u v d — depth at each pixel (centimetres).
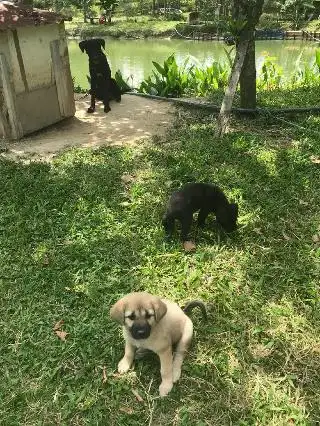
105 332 116
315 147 211
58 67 248
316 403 98
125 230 155
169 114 275
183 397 100
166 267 138
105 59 280
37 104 244
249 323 118
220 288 129
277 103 278
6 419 97
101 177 189
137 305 93
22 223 162
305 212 164
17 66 229
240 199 170
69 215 165
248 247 146
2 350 113
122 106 295
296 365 107
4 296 129
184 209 145
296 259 140
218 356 109
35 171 198
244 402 99
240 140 217
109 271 138
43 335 117
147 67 501
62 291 130
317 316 118
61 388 103
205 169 193
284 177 186
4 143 235
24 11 233
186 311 115
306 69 353
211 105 273
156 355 111
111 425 96
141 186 181
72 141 237
